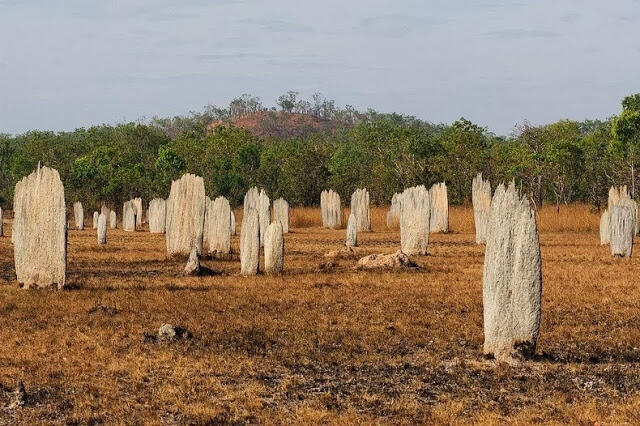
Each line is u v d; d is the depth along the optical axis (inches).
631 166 2454.5
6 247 1753.2
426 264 1350.9
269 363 663.1
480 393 585.0
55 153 3927.2
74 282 1067.9
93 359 663.8
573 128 3196.4
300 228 2610.7
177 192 1491.1
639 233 2105.1
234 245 1833.2
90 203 3523.6
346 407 552.7
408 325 809.5
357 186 3447.3
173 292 1008.9
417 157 3405.5
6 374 618.8
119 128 4894.2
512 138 3900.1
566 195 3021.7
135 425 510.0
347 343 734.5
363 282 1107.9
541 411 540.7
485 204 2237.9
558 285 1081.4
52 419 524.7
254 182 3612.2
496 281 665.6
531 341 665.6
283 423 515.5
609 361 677.9
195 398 566.3
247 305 921.5
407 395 581.3
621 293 1012.5
